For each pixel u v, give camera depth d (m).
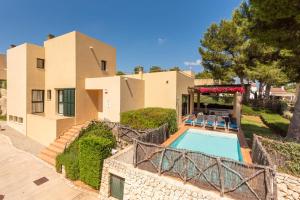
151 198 6.95
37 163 11.12
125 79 14.87
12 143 14.13
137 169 7.62
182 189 6.36
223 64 27.98
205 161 6.36
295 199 7.29
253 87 49.03
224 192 5.95
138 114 12.87
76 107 15.02
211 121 17.03
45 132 14.08
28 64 16.28
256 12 8.12
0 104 24.39
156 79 17.28
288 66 12.30
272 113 26.33
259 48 23.00
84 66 15.73
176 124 15.22
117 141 12.32
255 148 8.77
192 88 19.75
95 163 8.52
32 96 16.78
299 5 7.20
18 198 7.93
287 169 7.98
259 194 5.50
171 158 7.04
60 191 8.54
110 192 8.30
